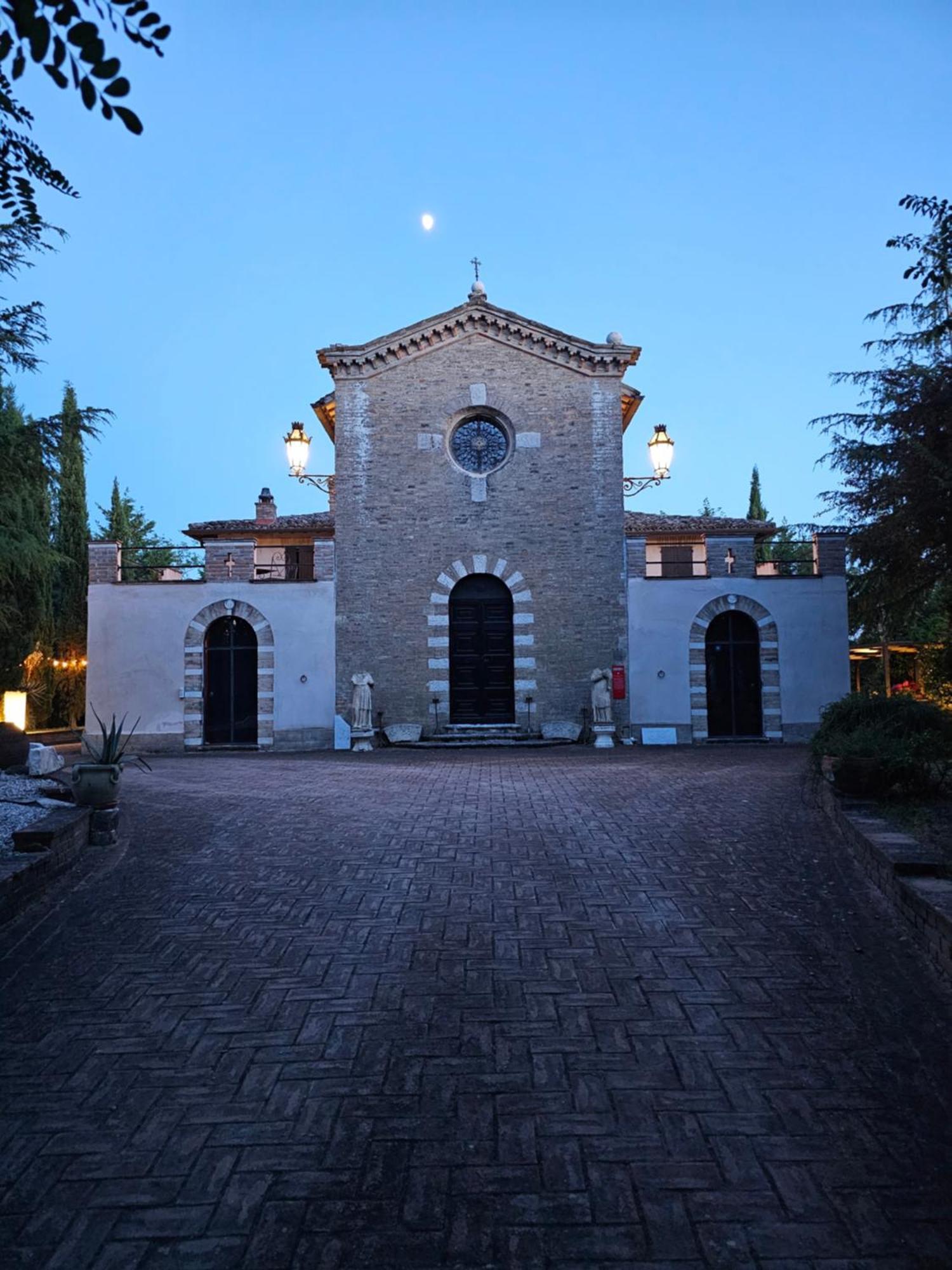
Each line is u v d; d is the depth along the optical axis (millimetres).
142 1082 4340
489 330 20547
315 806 11016
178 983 5539
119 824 9891
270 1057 4559
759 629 19781
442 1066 4418
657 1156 3639
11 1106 4145
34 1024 5008
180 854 8641
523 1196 3400
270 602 19859
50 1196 3465
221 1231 3232
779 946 5930
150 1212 3354
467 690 20125
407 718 19812
